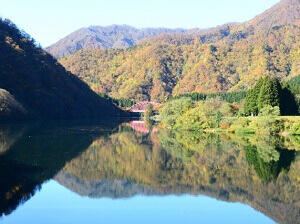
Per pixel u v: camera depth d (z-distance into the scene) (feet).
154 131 393.29
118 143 287.28
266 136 330.95
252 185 160.86
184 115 409.49
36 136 306.35
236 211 129.29
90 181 164.04
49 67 641.40
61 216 120.98
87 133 355.36
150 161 212.84
